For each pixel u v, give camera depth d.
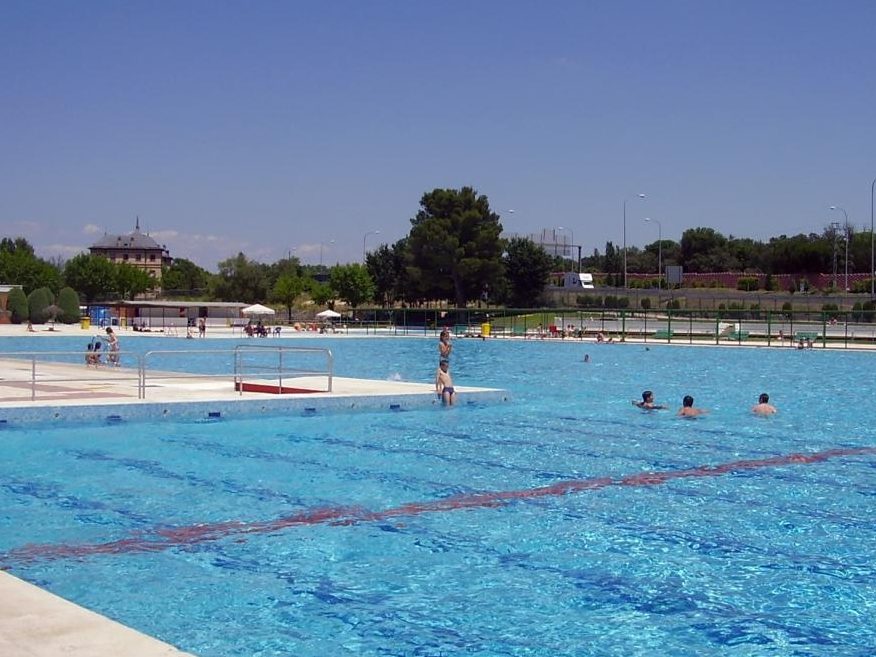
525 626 7.46
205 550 9.57
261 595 8.15
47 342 54.72
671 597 8.19
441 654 6.88
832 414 22.12
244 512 11.27
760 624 7.54
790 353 48.19
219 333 67.81
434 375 34.75
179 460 14.86
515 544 9.91
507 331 69.94
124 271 131.00
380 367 39.44
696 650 7.00
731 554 9.57
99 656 5.34
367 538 10.09
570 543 9.96
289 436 17.59
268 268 130.25
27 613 6.13
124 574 8.72
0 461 14.63
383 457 15.37
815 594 8.30
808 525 10.84
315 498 12.12
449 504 11.84
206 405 19.67
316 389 22.98
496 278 91.25
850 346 52.81
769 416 21.50
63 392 21.66
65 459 14.84
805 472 14.30
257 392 22.52
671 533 10.41
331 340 61.62
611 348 53.22
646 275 139.25
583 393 27.23
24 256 125.25
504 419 20.59
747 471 14.34
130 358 44.12
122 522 10.71
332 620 7.55
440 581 8.61
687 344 55.75
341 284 100.44
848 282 109.44
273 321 92.75
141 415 19.06
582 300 102.12
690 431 18.95
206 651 6.90
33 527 10.45
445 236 88.88
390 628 7.39
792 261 124.25
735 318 80.38
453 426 19.30
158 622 7.48
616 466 14.73
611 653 6.94
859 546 9.92
